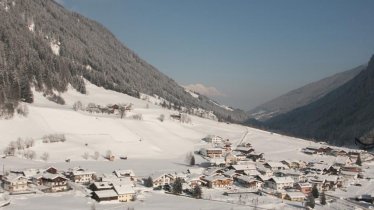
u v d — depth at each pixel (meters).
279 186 191.62
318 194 180.75
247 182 193.88
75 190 164.88
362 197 179.50
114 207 143.62
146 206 147.00
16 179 159.00
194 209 145.38
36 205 139.88
